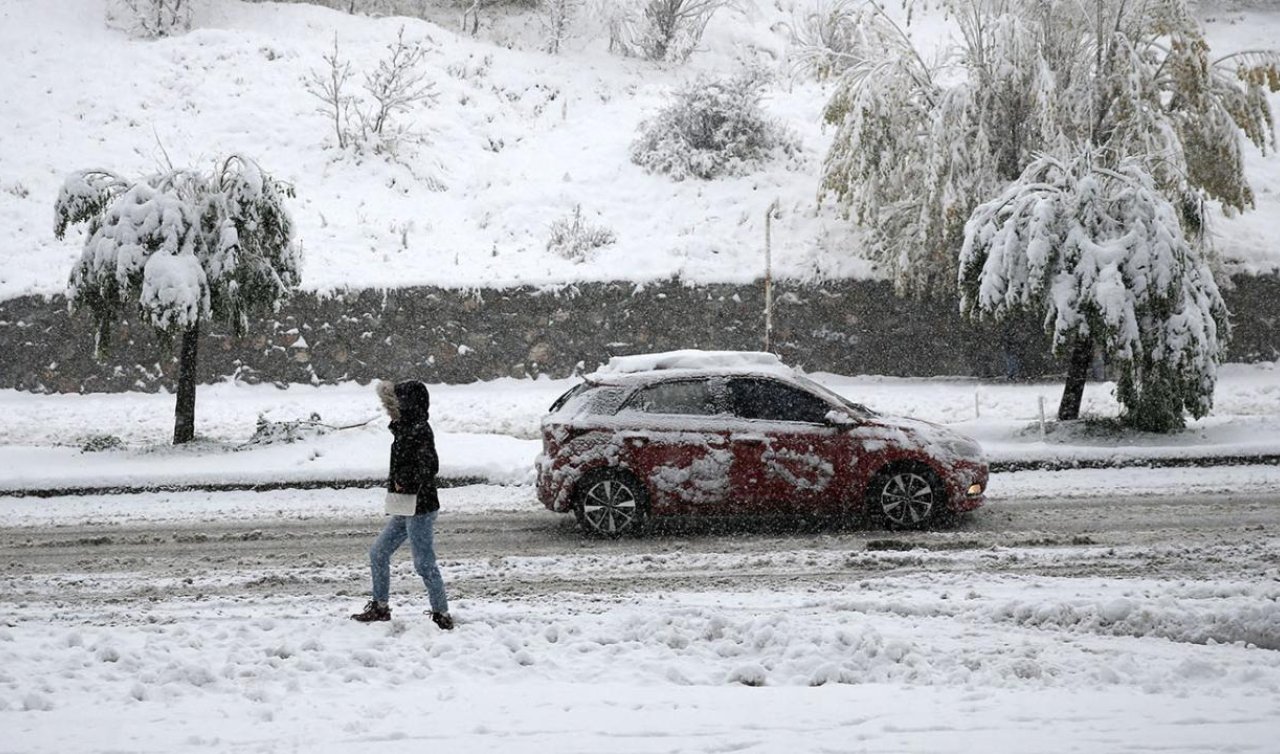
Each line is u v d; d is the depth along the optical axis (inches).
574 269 2218.3
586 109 2933.1
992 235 1544.0
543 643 653.3
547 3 3319.4
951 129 1998.0
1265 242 2253.9
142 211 1470.2
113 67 2888.8
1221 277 2145.7
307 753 472.7
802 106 2928.2
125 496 1330.0
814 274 2185.0
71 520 1191.6
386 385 702.5
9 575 922.1
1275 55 1957.4
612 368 1103.0
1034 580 806.5
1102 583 786.2
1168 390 1492.4
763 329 2172.7
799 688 563.2
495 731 497.4
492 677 595.5
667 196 2469.2
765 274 2180.1
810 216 2369.6
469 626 695.7
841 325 2177.7
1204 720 496.7
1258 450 1386.6
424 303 2161.7
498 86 3014.3
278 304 1553.9
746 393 1051.9
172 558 987.3
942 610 717.3
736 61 3368.6
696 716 514.9
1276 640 637.3
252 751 476.1
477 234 2394.2
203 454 1478.8
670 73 3243.1
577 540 1029.2
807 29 3174.2
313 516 1195.3
